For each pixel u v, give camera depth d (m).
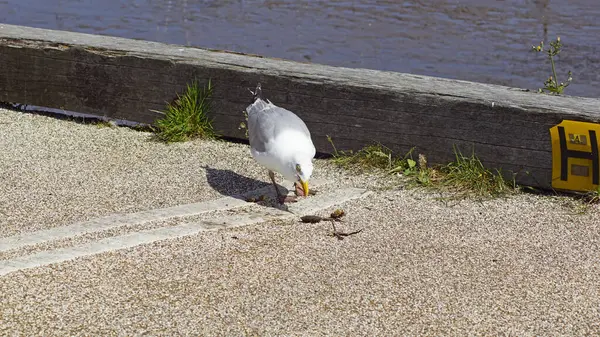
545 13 13.39
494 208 5.98
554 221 5.75
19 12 13.59
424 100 6.52
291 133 5.77
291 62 7.36
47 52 7.79
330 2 14.33
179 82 7.39
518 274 4.95
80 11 13.74
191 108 7.32
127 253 5.07
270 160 5.81
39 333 4.16
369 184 6.45
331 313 4.43
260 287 4.69
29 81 7.95
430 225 5.66
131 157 6.96
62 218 5.68
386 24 13.01
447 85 6.71
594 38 12.11
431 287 4.75
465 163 6.46
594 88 10.21
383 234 5.49
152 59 7.41
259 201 6.09
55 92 7.87
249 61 7.29
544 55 11.42
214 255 5.10
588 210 5.94
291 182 6.56
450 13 13.53
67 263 4.91
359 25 12.97
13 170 6.57
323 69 7.11
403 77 6.94
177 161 6.90
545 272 4.98
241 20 13.27
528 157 6.28
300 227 5.60
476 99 6.35
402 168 6.65
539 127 6.19
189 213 5.79
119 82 7.60
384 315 4.43
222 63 7.21
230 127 7.33
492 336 4.25
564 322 4.41
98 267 4.88
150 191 6.25
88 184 6.34
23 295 4.52
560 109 6.12
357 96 6.74
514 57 11.38
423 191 6.29
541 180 6.28
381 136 6.75
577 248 5.33
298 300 4.56
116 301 4.49
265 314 4.40
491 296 4.66
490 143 6.38
